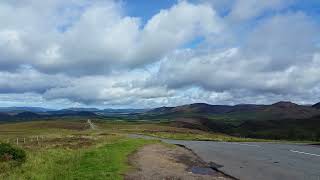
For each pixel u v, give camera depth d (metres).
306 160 32.44
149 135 104.19
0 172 21.39
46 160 27.22
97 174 21.75
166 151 42.69
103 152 34.88
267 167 27.73
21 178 19.73
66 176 20.83
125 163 28.19
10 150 26.16
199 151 43.44
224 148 48.72
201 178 22.64
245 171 25.78
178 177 22.77
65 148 38.78
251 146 53.38
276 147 50.94
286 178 22.52
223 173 24.95
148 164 28.94
